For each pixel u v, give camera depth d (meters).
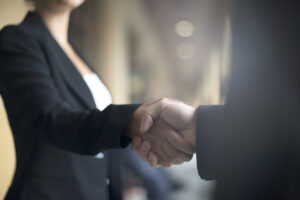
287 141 0.45
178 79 28.33
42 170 0.88
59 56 0.96
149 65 14.71
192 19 13.88
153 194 1.71
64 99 0.93
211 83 4.81
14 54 0.89
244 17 0.50
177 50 20.77
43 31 0.97
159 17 13.43
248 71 0.50
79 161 0.94
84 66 1.11
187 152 0.76
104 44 6.57
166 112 0.75
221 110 0.56
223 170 0.52
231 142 0.51
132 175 1.66
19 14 2.40
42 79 0.88
